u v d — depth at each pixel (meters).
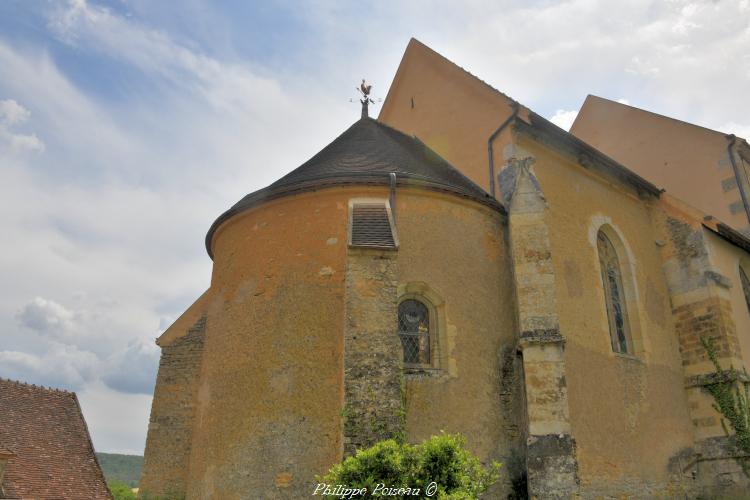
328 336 10.69
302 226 11.83
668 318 15.59
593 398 12.09
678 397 14.54
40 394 22.03
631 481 12.05
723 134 20.16
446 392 10.75
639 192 16.56
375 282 9.27
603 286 14.43
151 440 13.69
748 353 15.30
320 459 9.84
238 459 10.44
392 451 7.42
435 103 17.47
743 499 13.04
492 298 12.05
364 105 17.47
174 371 14.38
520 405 11.32
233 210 12.74
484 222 12.66
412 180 11.98
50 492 18.31
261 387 10.77
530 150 13.88
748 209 19.09
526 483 10.61
